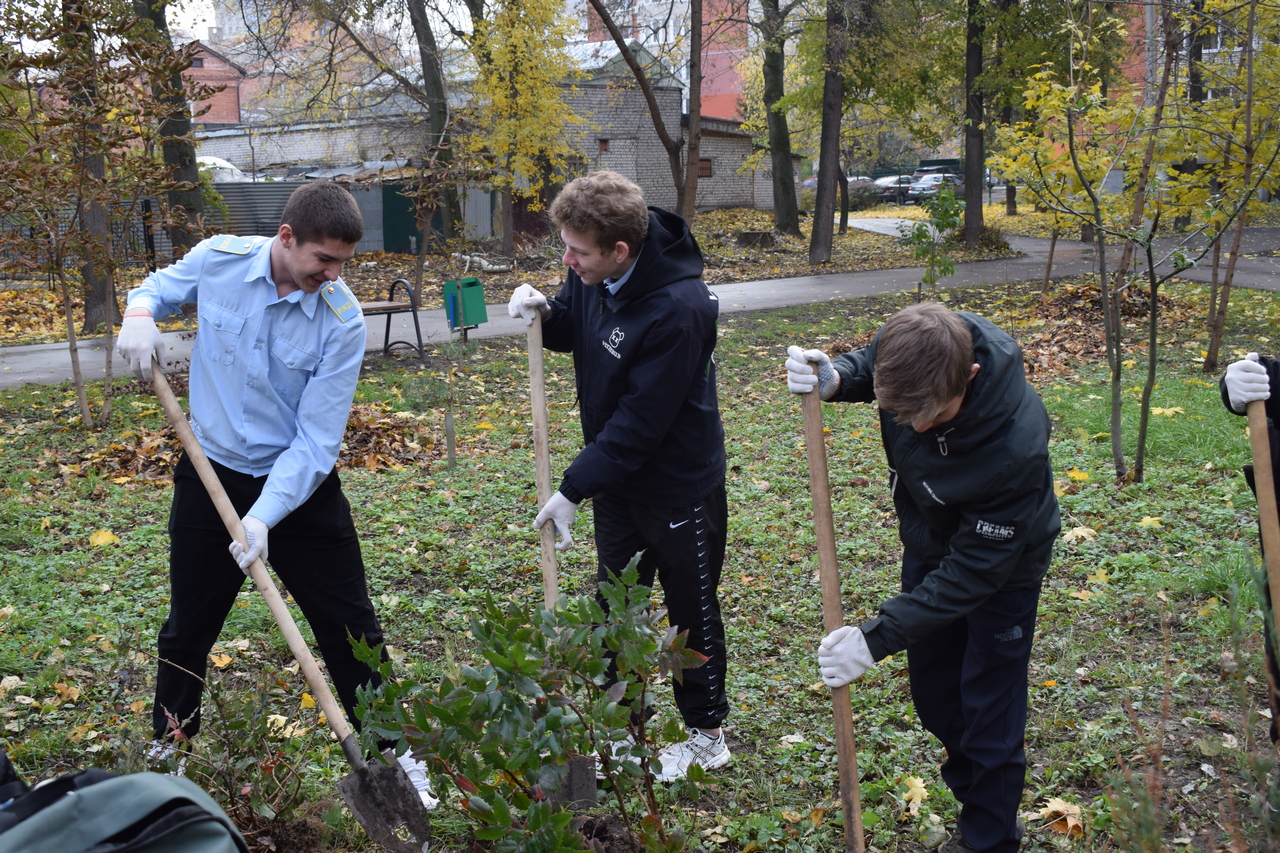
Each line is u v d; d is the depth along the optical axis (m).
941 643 2.90
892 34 23.59
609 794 2.78
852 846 2.56
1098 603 4.68
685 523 3.16
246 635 4.46
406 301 17.61
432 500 6.55
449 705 1.94
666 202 37.62
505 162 21.39
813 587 5.11
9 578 4.91
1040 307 14.42
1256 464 2.66
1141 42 9.54
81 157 8.40
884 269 22.84
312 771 3.13
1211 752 2.41
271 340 2.89
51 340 13.98
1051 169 9.27
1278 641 2.18
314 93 24.97
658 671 2.12
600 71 33.69
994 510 2.46
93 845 1.46
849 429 8.43
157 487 6.89
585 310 3.20
